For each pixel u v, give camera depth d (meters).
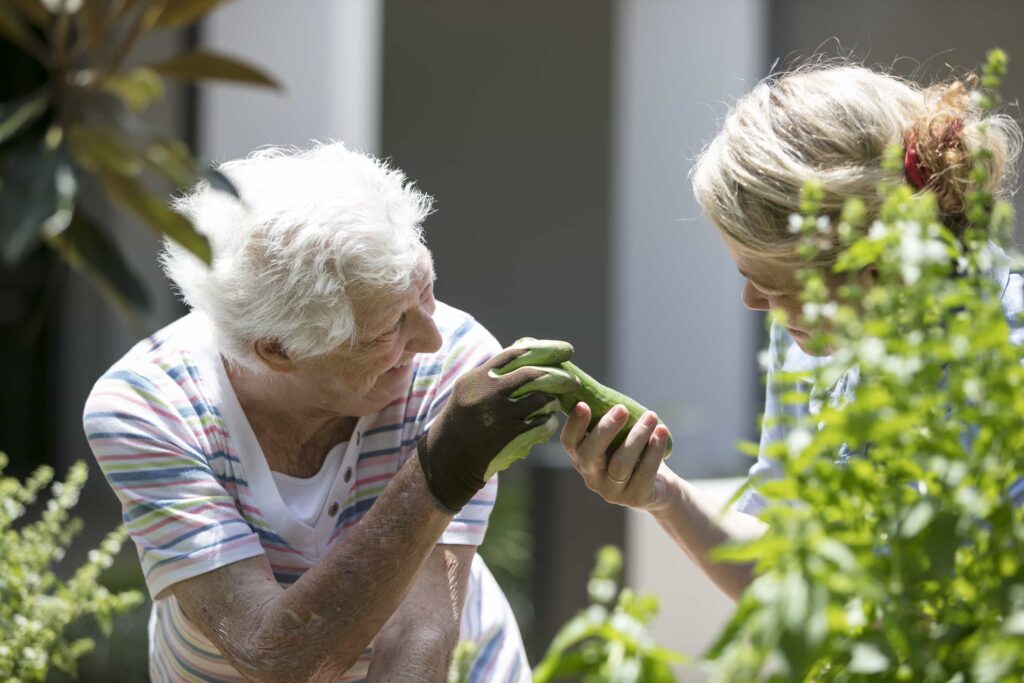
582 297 8.33
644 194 8.67
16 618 2.65
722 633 1.30
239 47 9.20
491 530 6.84
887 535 1.42
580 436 2.34
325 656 2.24
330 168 2.41
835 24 7.96
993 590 1.35
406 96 8.55
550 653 1.33
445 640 2.45
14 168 1.19
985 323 1.41
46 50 1.24
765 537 1.32
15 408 10.07
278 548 2.54
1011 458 1.40
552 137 8.33
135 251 9.12
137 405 2.48
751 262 2.19
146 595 6.89
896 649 1.30
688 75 8.62
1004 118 2.42
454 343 2.66
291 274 2.27
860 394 1.38
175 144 1.28
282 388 2.48
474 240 8.51
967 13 7.26
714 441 8.81
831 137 2.11
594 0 8.20
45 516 2.84
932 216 1.49
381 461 2.61
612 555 1.37
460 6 8.43
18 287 9.99
